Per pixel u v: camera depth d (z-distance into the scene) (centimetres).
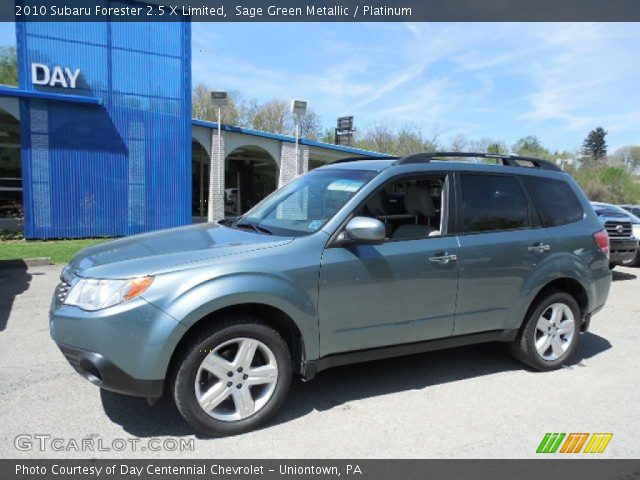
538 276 454
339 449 327
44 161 1353
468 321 425
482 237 430
